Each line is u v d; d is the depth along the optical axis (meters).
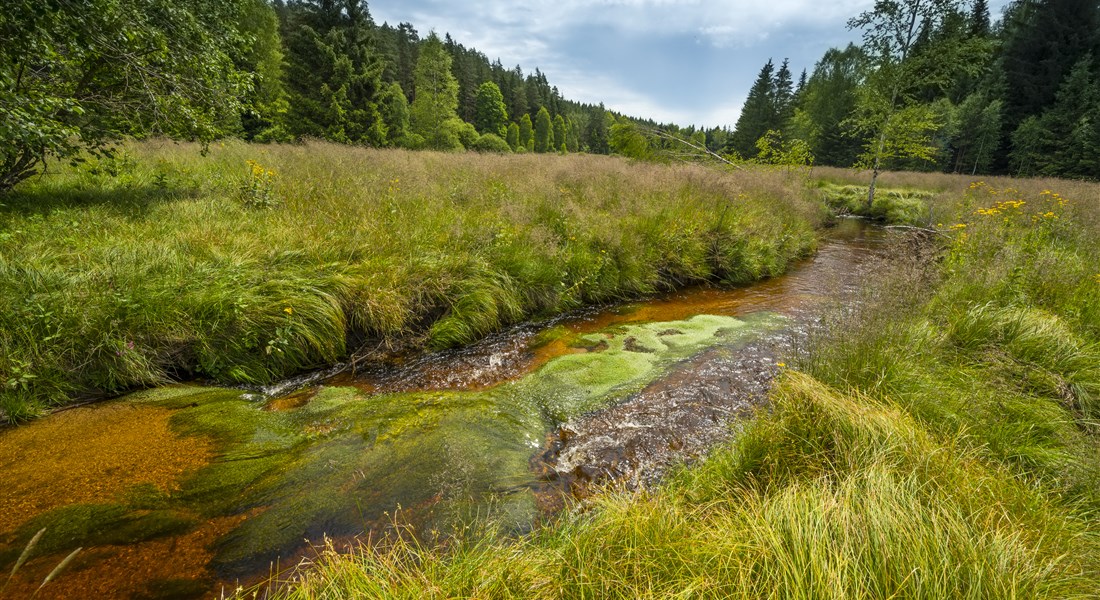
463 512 2.62
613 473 3.07
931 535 1.70
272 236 5.49
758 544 1.79
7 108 4.31
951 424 2.84
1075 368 3.47
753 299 6.90
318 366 4.46
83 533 2.30
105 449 2.96
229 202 6.70
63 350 3.46
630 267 6.99
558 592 1.71
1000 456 2.62
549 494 2.85
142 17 5.64
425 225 6.49
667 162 17.41
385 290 4.98
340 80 23.61
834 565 1.63
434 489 2.80
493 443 3.29
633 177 10.95
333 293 4.78
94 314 3.64
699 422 3.62
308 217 6.37
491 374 4.47
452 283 5.43
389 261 5.40
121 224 5.32
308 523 2.49
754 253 8.31
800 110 39.34
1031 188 14.24
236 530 2.41
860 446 2.45
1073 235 6.83
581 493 2.87
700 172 11.62
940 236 8.18
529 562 1.84
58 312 3.54
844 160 38.62
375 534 2.44
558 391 4.12
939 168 34.72
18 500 2.47
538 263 6.24
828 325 4.21
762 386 4.16
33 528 2.29
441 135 34.81
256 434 3.28
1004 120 31.77
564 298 6.25
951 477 2.21
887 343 3.55
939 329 4.12
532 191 8.41
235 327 4.14
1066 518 2.04
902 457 2.34
